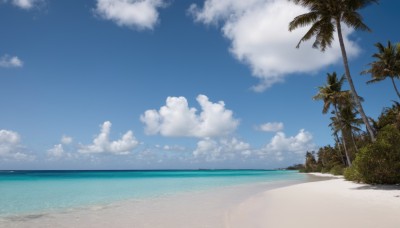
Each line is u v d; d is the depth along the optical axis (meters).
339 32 22.55
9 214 13.37
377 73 35.53
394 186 18.89
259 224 9.43
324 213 10.56
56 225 10.68
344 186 21.12
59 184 37.66
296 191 19.97
